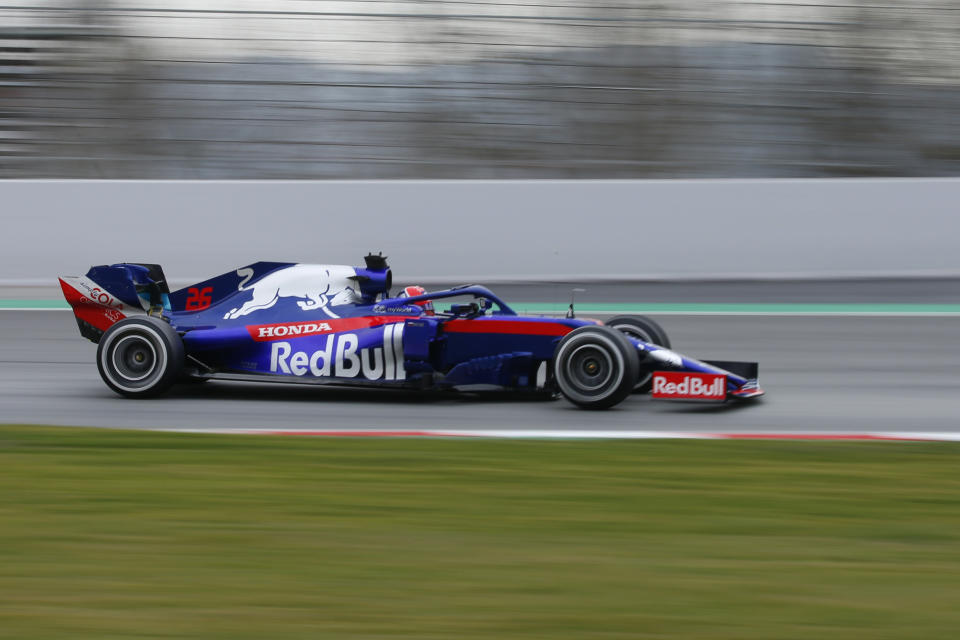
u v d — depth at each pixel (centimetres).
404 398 2555
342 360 2423
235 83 5125
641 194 4625
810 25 5156
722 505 1661
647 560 1395
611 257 4653
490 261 4650
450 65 5125
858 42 5100
